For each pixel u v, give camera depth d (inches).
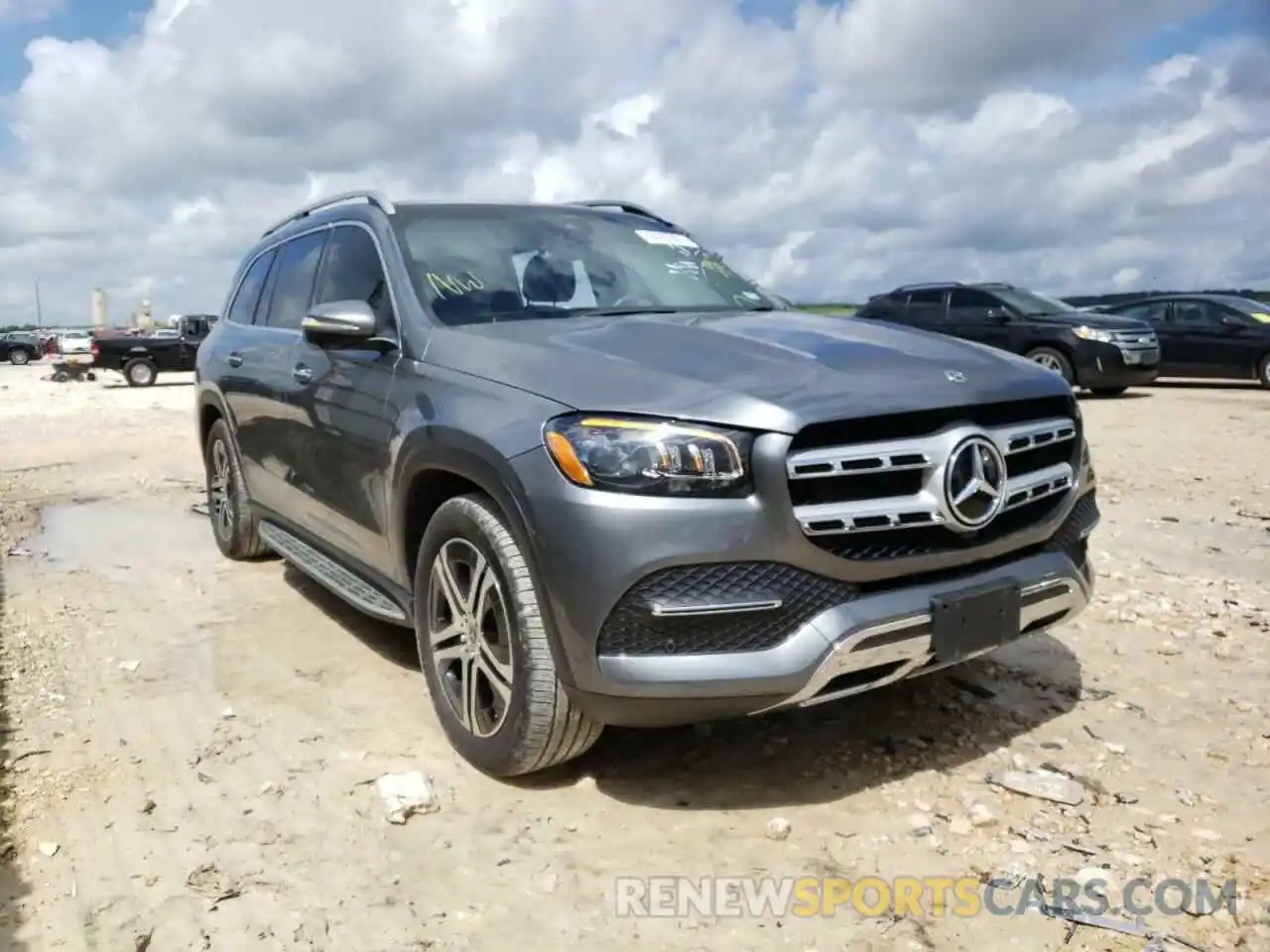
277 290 209.6
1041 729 140.2
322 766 134.6
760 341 129.7
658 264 176.7
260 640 185.0
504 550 120.2
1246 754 132.0
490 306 151.9
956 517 114.0
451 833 118.0
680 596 107.8
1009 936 97.7
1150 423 452.4
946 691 153.3
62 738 144.6
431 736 142.6
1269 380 629.0
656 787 126.9
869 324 147.5
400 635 185.8
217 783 130.6
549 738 119.8
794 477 107.4
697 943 98.2
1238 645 170.9
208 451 248.5
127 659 176.2
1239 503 284.0
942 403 115.0
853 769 130.3
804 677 108.2
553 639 114.6
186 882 109.5
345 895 106.8
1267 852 109.8
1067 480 130.5
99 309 2861.7
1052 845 112.4
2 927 102.3
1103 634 176.9
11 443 506.3
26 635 190.2
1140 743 135.6
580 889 107.1
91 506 327.6
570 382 119.0
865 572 111.4
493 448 119.0
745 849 113.3
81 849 116.0
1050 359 586.6
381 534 151.8
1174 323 659.4
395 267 157.8
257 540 234.8
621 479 108.8
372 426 149.7
